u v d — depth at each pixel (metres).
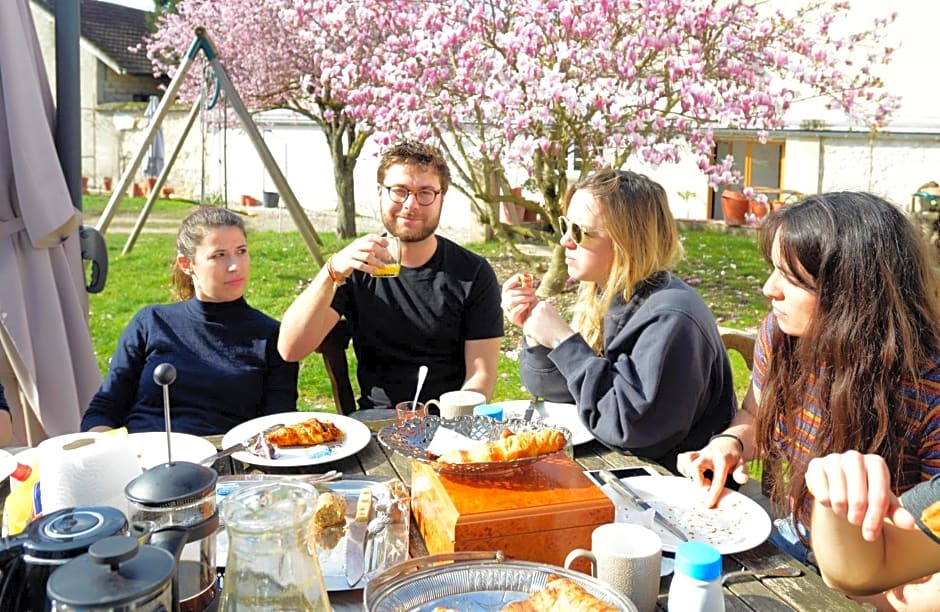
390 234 2.88
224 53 10.97
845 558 1.28
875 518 1.07
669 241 2.32
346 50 7.49
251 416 2.73
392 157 2.84
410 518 1.66
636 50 5.90
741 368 5.82
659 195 2.31
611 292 2.32
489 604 1.25
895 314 1.63
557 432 1.56
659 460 2.27
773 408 1.92
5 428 2.53
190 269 2.77
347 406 3.02
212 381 2.68
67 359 3.05
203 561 1.25
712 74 6.35
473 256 2.97
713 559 1.25
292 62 10.32
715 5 6.42
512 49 5.84
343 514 1.58
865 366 1.63
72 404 3.07
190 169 15.48
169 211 14.13
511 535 1.37
